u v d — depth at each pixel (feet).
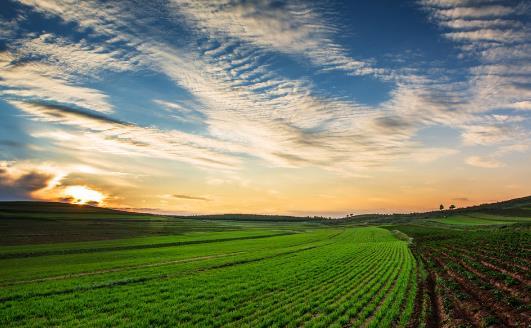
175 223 631.97
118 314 65.82
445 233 339.16
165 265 140.87
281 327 59.72
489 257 132.05
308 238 341.21
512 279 84.02
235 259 158.92
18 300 78.43
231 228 577.43
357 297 78.84
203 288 91.25
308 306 70.90
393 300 77.77
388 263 141.18
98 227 432.66
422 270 122.31
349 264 137.90
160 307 71.77
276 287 91.86
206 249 219.20
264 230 532.73
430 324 63.05
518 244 165.17
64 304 73.87
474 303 71.10
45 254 194.29
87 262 155.02
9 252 195.42
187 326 59.77
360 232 449.89
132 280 102.89
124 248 233.76
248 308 71.36
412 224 625.82
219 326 60.49
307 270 121.49
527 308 62.28
